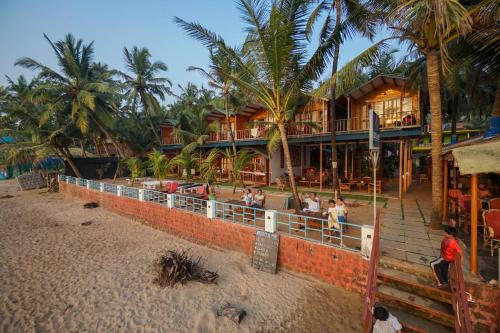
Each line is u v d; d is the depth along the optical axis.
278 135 14.20
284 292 5.73
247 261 7.24
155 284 6.26
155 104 26.66
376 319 3.88
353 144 16.75
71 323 4.98
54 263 7.66
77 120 21.06
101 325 4.90
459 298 3.82
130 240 9.55
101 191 14.94
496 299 3.99
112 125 21.77
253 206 9.22
